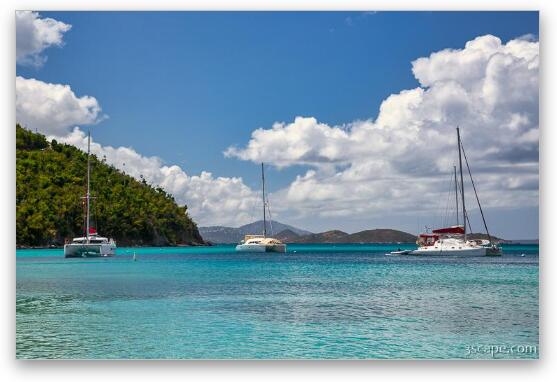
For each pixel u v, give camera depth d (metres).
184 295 30.08
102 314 23.56
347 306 26.06
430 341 18.72
